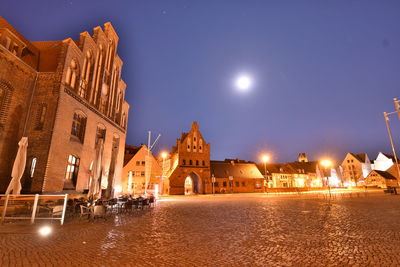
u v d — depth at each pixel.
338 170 93.50
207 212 16.30
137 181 52.34
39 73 20.72
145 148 54.47
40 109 20.11
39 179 18.05
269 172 74.44
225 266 5.45
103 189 26.73
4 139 17.77
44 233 9.01
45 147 18.77
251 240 7.90
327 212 15.49
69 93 21.34
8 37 18.77
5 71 17.89
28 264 5.51
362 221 11.52
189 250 6.76
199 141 58.06
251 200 29.42
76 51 22.69
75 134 23.09
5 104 18.02
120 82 34.75
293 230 9.52
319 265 5.45
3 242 7.56
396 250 6.44
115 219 13.03
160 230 9.77
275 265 5.48
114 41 32.00
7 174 17.86
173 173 53.31
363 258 5.86
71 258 5.98
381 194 40.19
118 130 33.25
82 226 10.68
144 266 5.45
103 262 5.71
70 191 21.23
